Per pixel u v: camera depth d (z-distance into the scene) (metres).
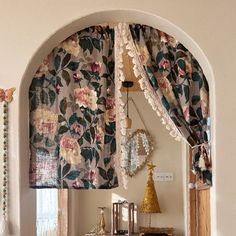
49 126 2.59
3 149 2.48
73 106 2.58
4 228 2.41
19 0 2.53
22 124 2.52
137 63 2.55
